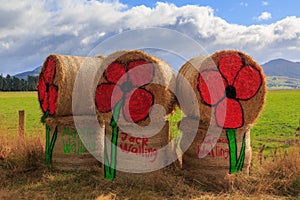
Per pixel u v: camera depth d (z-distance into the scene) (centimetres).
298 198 479
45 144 643
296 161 546
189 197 469
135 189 495
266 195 486
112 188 500
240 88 513
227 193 488
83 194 478
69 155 587
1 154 646
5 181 534
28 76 7306
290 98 4141
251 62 512
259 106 514
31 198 466
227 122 518
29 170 590
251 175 541
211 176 524
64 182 529
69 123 585
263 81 511
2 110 2378
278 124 1611
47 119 586
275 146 938
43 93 610
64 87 566
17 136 703
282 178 526
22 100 3634
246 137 535
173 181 506
